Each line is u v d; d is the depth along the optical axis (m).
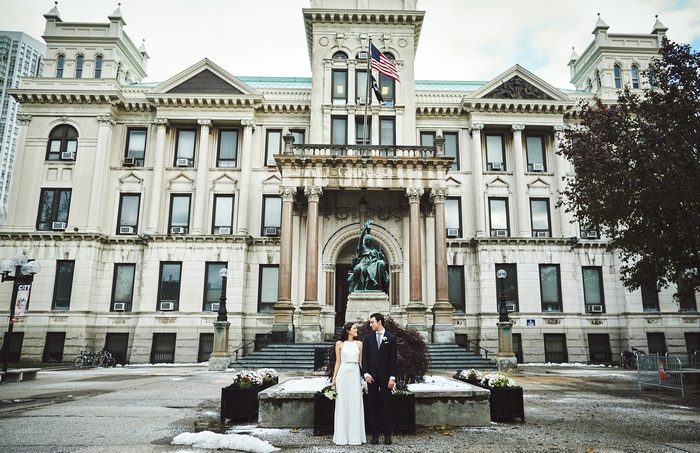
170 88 38.31
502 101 38.66
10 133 155.75
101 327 36.06
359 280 27.20
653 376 17.30
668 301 36.19
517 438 8.96
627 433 9.50
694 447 8.34
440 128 39.59
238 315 35.16
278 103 38.78
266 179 38.41
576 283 36.94
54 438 8.82
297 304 34.81
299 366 26.09
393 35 39.12
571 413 11.96
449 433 9.40
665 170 17.94
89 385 18.53
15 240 36.25
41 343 34.66
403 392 9.41
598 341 36.69
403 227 35.91
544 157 39.69
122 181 38.38
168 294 36.00
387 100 38.31
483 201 38.16
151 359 34.75
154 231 36.75
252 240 37.03
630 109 21.52
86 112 38.62
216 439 8.43
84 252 36.12
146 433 9.37
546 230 38.34
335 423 8.55
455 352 28.52
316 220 32.50
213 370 26.38
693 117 18.09
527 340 35.69
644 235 20.34
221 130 39.66
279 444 8.45
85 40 40.75
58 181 37.69
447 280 35.50
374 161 33.22
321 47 38.69
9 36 162.00
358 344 8.87
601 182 19.88
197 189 37.47
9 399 14.38
